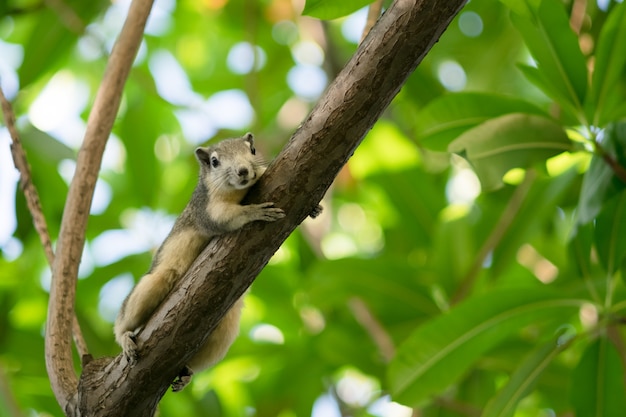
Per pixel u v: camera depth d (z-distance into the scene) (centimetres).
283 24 1645
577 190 1187
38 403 1200
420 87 1373
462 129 923
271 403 1186
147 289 833
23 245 1152
